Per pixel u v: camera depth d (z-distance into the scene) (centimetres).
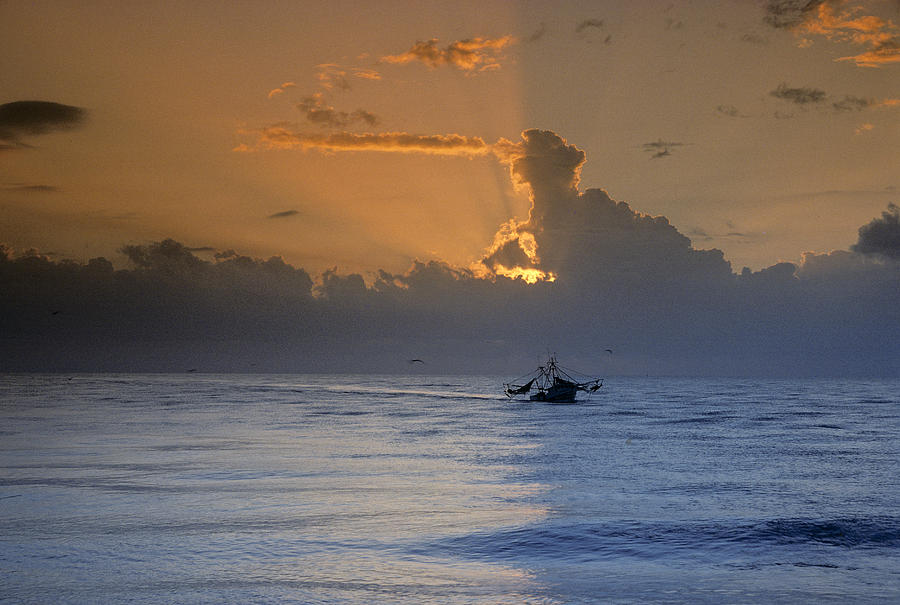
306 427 7738
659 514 3073
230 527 2786
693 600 2023
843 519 2956
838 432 7512
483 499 3397
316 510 3105
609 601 2008
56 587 2088
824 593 2100
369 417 9719
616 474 4309
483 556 2427
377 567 2289
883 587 2159
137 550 2464
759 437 6906
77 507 3139
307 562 2338
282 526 2806
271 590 2069
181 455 5003
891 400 16250
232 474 4122
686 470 4516
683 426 8344
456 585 2127
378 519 2936
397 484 3822
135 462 4600
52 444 5631
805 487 3866
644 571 2286
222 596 2019
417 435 6938
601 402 14975
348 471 4303
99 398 14300
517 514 3050
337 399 15612
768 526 2820
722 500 3438
